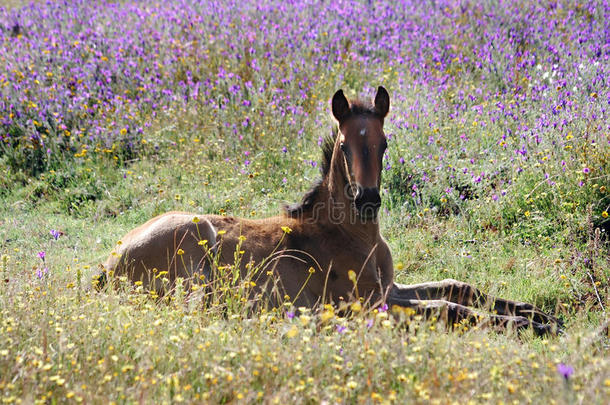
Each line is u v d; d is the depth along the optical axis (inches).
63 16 911.7
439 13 840.9
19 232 453.4
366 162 283.7
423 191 457.1
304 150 552.4
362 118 295.9
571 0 813.9
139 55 734.5
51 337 234.7
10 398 181.5
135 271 324.8
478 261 383.6
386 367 212.2
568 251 368.2
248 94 656.4
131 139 587.2
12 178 552.4
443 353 220.4
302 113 599.8
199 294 294.0
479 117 550.3
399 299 316.8
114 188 524.1
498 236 411.8
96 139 580.7
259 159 543.8
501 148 490.0
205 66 714.2
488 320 284.0
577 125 454.9
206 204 482.0
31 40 797.9
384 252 331.0
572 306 329.1
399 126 524.4
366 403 195.6
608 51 615.5
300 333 239.6
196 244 317.7
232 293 282.5
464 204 446.6
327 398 201.3
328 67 694.5
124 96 665.6
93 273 331.0
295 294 315.0
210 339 235.8
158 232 325.1
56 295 276.7
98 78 687.1
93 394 202.5
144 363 215.6
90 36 791.7
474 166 480.1
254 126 586.6
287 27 801.6
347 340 237.1
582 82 527.5
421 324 236.2
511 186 436.5
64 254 404.2
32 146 574.6
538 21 759.7
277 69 692.1
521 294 343.3
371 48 734.5
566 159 423.2
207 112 624.7
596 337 258.7
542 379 204.7
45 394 199.8
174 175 536.1
